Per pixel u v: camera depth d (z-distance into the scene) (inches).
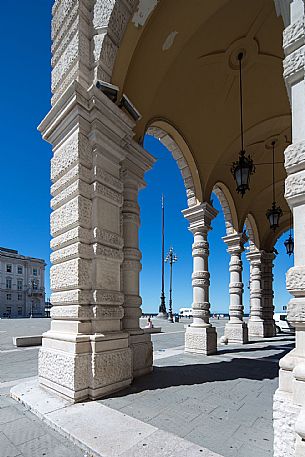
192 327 366.9
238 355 353.7
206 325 362.3
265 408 160.6
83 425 133.6
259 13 269.0
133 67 233.8
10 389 192.2
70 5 225.8
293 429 89.4
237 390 195.2
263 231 669.9
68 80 219.0
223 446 116.1
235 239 501.4
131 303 233.8
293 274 93.7
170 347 430.0
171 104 307.9
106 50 208.7
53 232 207.6
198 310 369.1
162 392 186.5
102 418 141.8
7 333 632.4
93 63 211.6
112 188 206.4
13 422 143.3
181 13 230.5
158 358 325.4
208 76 312.5
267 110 378.3
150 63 245.8
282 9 120.0
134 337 229.3
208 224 388.5
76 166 193.2
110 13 204.2
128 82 235.8
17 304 2437.3
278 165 508.1
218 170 423.5
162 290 1343.5
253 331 634.2
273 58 314.2
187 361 306.7
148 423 137.3
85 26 217.6
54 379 178.2
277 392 97.4
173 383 209.2
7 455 113.0
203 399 174.6
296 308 92.4
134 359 226.8
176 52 259.8
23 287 2503.7
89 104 197.5
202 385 205.6
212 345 363.3
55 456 112.3
